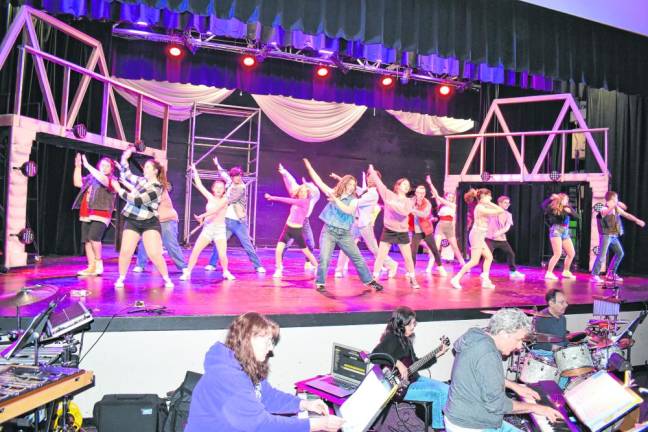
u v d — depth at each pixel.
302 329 5.28
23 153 7.61
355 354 4.44
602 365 5.17
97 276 7.18
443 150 15.10
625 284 9.18
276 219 13.65
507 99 11.88
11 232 7.54
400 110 12.79
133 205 6.12
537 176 11.31
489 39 7.24
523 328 3.50
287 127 13.36
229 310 5.18
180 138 12.86
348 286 7.39
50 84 10.11
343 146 14.16
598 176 10.71
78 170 7.25
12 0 7.12
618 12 7.53
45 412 4.03
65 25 8.66
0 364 3.63
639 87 8.34
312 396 4.44
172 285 6.46
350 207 6.72
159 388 4.81
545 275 9.67
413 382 4.80
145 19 8.29
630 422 4.13
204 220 7.32
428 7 6.96
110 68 10.59
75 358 4.19
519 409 3.59
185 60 11.07
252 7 6.28
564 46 7.71
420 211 8.98
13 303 3.63
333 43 8.80
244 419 2.67
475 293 7.24
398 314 4.68
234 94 13.22
